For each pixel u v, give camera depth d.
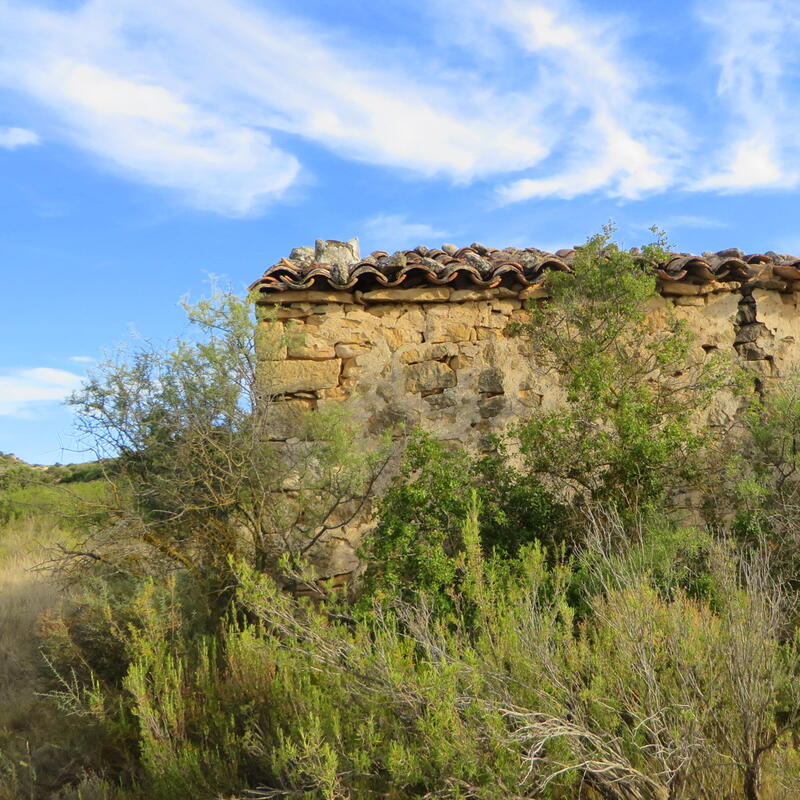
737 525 5.64
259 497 6.18
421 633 3.78
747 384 7.17
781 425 6.43
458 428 7.23
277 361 6.90
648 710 3.42
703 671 3.57
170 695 4.47
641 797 3.32
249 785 3.95
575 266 6.91
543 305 7.48
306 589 6.47
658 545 4.96
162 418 6.23
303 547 6.45
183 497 6.12
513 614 3.85
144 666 4.68
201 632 5.61
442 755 3.07
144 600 5.19
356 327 7.19
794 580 5.00
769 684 3.54
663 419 7.13
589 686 3.69
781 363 7.93
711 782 3.43
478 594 4.11
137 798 4.27
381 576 5.30
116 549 5.99
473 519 4.47
